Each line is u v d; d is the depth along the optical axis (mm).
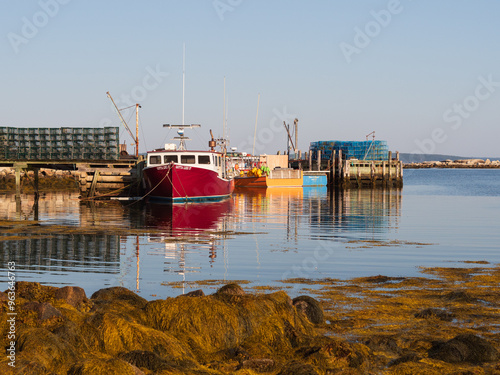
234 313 9922
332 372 8438
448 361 9109
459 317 11727
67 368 7508
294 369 8266
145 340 8805
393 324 11266
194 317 9766
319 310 11492
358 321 11422
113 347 8672
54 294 10047
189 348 9266
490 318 11672
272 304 10539
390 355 9484
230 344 9625
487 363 9117
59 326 8469
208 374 8047
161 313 9938
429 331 10750
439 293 14055
